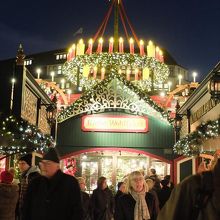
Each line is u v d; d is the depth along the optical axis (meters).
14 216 7.36
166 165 22.42
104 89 20.73
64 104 22.50
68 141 20.69
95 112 20.80
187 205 2.97
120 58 21.61
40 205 5.20
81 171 23.33
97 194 11.38
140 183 6.76
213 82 12.02
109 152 23.20
